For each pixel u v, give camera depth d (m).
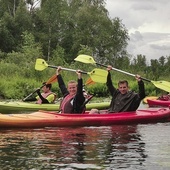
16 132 7.71
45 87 11.87
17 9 48.56
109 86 9.73
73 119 8.58
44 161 5.32
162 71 29.09
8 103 11.54
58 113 8.79
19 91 18.81
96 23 47.47
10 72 23.59
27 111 11.51
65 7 49.88
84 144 6.50
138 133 7.74
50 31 48.47
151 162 5.34
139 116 9.27
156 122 9.51
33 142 6.66
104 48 47.66
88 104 12.98
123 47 48.56
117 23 48.47
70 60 46.66
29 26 48.38
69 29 49.22
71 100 9.06
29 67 24.14
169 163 5.29
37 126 8.30
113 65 46.38
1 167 5.01
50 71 24.08
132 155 5.72
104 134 7.58
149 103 15.20
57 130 8.01
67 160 5.39
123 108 9.44
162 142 6.74
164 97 15.78
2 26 45.34
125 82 9.46
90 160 5.40
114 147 6.27
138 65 30.30
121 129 8.28
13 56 31.42
